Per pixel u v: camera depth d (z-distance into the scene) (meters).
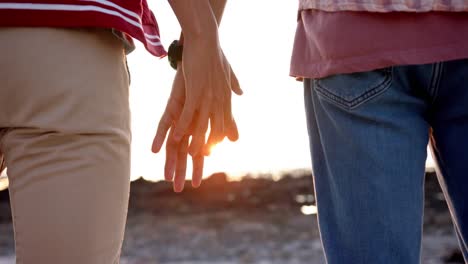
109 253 1.79
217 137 2.08
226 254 9.91
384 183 1.95
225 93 2.06
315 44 2.00
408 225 1.96
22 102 1.76
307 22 2.02
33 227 1.74
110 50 1.82
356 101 1.95
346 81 1.96
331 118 2.00
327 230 2.03
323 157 2.05
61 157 1.74
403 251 1.95
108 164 1.77
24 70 1.75
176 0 1.99
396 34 1.91
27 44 1.75
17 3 1.75
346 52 1.93
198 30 2.00
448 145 2.00
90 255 1.76
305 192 15.56
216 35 2.02
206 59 2.01
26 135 1.77
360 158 1.96
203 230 12.02
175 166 2.13
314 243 10.59
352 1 1.92
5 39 1.75
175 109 2.11
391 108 1.96
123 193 1.81
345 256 2.00
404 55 1.90
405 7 1.89
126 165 1.82
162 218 13.17
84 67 1.77
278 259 9.30
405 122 1.96
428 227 11.05
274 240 10.97
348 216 1.99
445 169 2.03
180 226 12.39
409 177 1.95
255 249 10.18
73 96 1.75
